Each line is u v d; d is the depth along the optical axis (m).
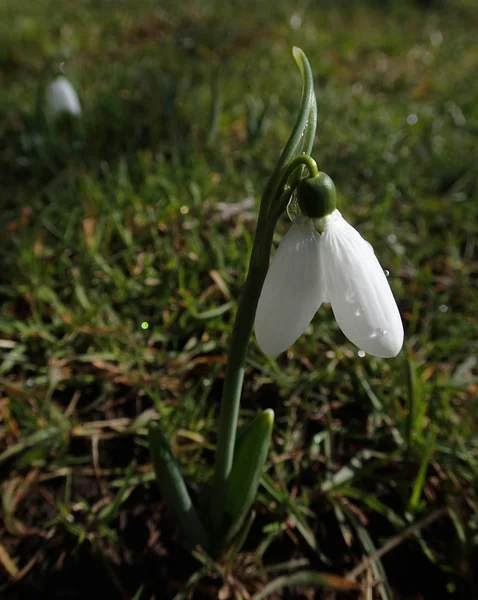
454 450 0.18
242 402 0.20
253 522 0.17
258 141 0.31
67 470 0.18
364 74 0.43
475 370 0.22
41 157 0.30
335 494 0.17
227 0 0.55
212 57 0.44
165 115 0.33
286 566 0.16
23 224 0.26
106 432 0.19
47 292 0.22
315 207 0.11
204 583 0.16
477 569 0.16
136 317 0.22
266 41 0.46
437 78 0.42
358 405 0.20
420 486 0.17
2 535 0.17
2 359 0.21
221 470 0.14
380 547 0.17
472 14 0.57
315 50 0.45
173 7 0.52
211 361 0.21
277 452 0.19
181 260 0.24
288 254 0.11
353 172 0.31
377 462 0.17
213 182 0.28
